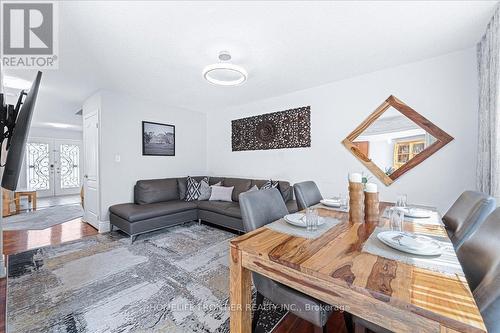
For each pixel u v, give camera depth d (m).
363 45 2.15
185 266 2.28
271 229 1.28
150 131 3.95
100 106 3.35
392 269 0.81
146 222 3.08
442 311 0.60
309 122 3.37
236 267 1.09
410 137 2.57
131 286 1.91
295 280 0.88
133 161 3.72
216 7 1.60
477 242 0.97
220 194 3.84
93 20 1.73
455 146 2.33
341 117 3.06
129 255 2.54
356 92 2.93
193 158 4.68
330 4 1.58
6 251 2.66
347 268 0.82
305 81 3.08
